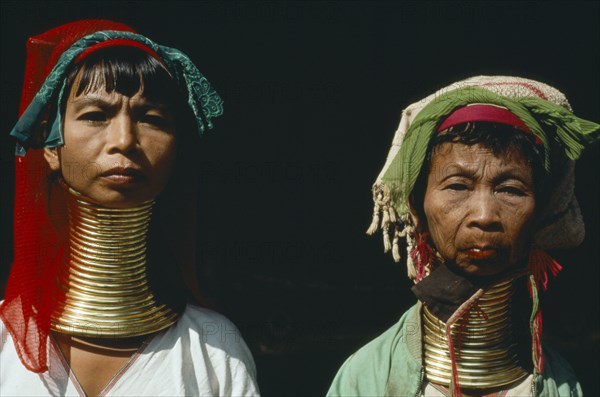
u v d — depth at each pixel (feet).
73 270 10.14
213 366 10.18
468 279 10.08
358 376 10.68
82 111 9.64
